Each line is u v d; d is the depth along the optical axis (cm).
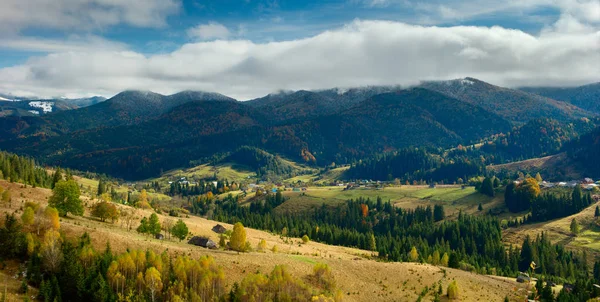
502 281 13550
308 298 9606
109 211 13625
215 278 9312
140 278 8800
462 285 12162
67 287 8562
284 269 10031
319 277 10850
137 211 16812
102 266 9019
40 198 14425
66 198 12850
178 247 11544
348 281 11369
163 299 8719
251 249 13325
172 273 9262
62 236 9912
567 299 11431
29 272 8688
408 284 11819
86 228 10906
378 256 17062
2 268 8775
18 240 9294
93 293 8406
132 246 10500
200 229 15762
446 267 14412
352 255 16488
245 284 9256
